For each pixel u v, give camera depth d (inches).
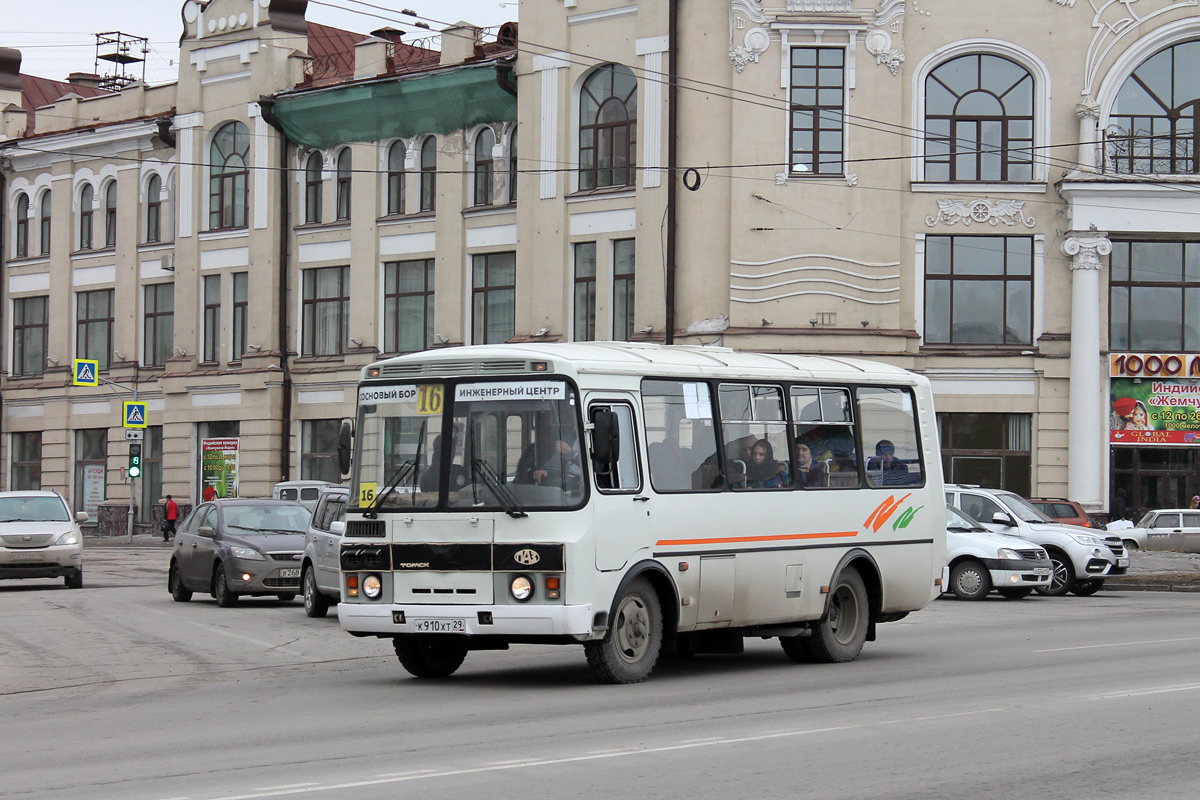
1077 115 1424.7
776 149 1405.0
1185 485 1418.6
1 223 2058.3
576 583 501.4
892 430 646.5
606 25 1487.5
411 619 516.1
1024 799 313.1
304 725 437.7
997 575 971.3
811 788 324.5
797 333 1391.5
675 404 548.1
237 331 1797.5
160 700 520.1
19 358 2059.5
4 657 654.5
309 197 1754.4
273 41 1756.9
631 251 1480.1
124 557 1535.4
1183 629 733.9
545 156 1521.9
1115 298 1433.3
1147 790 322.3
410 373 535.5
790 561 585.6
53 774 359.3
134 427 1774.1
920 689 501.4
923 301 1427.2
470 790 322.3
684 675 557.9
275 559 911.7
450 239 1621.6
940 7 1428.4
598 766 351.3
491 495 511.5
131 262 1908.2
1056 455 1417.3
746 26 1407.5
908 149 1424.7
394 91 1640.0
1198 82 1438.2
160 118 1847.9
